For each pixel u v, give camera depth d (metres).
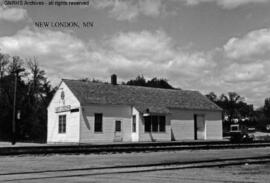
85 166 18.52
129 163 20.05
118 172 15.93
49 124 48.06
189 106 49.69
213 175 14.71
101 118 43.88
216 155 25.69
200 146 32.62
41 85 75.81
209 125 51.06
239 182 12.78
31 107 73.19
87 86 46.09
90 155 25.66
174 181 13.02
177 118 48.47
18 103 71.50
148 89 51.09
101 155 25.67
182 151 29.42
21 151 27.05
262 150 31.00
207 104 51.94
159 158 23.23
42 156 24.83
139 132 44.62
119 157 24.08
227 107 117.69
